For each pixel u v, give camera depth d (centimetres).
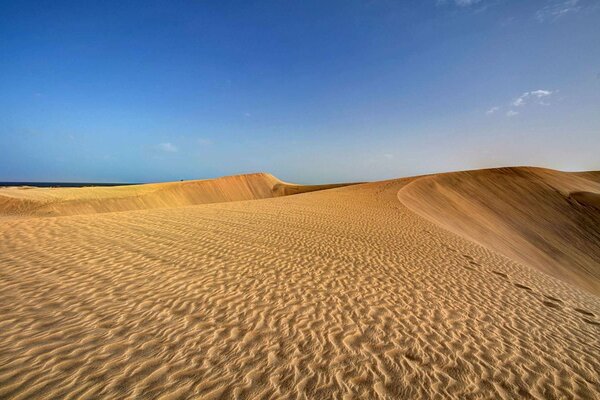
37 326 447
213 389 347
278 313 540
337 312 558
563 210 3117
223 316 517
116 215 1298
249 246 940
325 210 1750
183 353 409
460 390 376
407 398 356
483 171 4094
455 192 3164
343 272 767
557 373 430
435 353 450
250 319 513
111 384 342
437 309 601
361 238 1124
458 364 428
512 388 389
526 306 672
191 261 774
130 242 900
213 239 991
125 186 6225
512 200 3225
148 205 4700
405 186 3012
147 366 377
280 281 684
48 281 605
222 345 434
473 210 2741
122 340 428
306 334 478
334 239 1086
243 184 7838
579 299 804
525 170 4219
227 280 671
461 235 1515
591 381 420
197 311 528
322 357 422
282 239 1045
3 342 402
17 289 561
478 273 868
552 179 4047
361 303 601
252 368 389
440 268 869
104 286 599
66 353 389
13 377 339
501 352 470
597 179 5019
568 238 2575
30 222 1048
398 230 1322
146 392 334
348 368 402
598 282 1939
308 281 695
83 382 341
